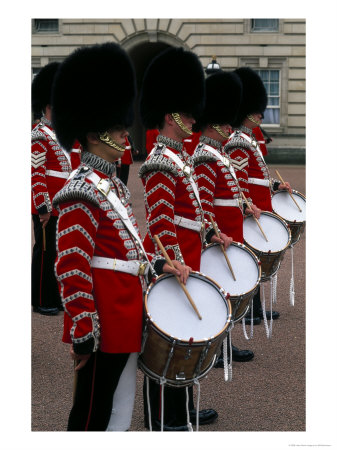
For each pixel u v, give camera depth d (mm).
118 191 3188
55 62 6113
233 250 4648
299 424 4113
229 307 3355
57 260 2965
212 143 4980
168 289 3396
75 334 2926
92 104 3125
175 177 3848
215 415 4137
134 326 3115
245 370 5023
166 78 3934
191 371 3189
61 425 4031
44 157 6086
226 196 5082
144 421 4055
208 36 20578
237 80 4863
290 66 20844
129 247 3125
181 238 4004
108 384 3113
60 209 2996
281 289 7301
